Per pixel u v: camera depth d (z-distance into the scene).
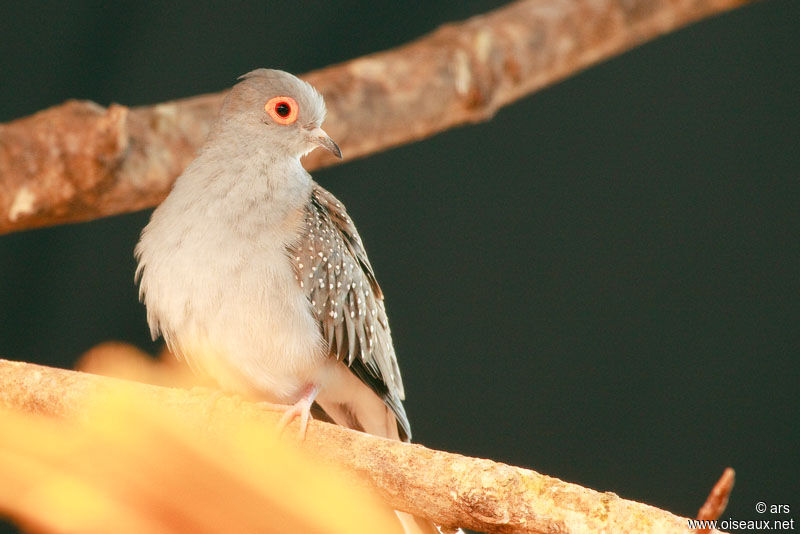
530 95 12.45
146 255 6.75
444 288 12.55
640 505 4.61
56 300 11.83
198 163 6.98
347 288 7.01
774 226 12.29
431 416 12.40
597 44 9.55
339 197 12.45
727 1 9.56
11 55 11.52
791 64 12.16
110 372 11.03
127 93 11.88
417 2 12.16
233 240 6.59
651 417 12.30
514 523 4.75
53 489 6.41
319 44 12.16
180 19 11.78
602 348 12.47
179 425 6.00
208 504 6.07
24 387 5.97
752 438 12.06
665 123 12.47
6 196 7.56
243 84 7.25
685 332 12.38
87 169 7.61
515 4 9.58
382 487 5.23
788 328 12.18
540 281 12.56
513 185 12.59
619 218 12.54
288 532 5.93
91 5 11.56
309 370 6.82
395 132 8.93
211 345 6.65
